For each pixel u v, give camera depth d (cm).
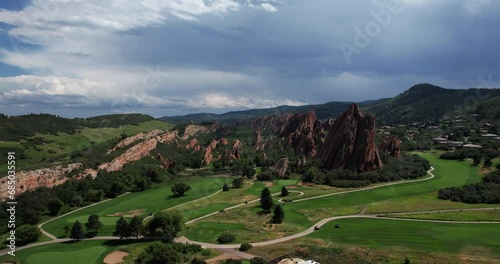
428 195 18488
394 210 16038
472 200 16788
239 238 13100
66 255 12106
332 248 11544
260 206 17538
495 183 18425
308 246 11775
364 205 17150
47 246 13188
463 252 10850
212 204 18525
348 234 13025
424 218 14675
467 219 14338
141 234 13650
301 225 14462
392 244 11750
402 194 18938
